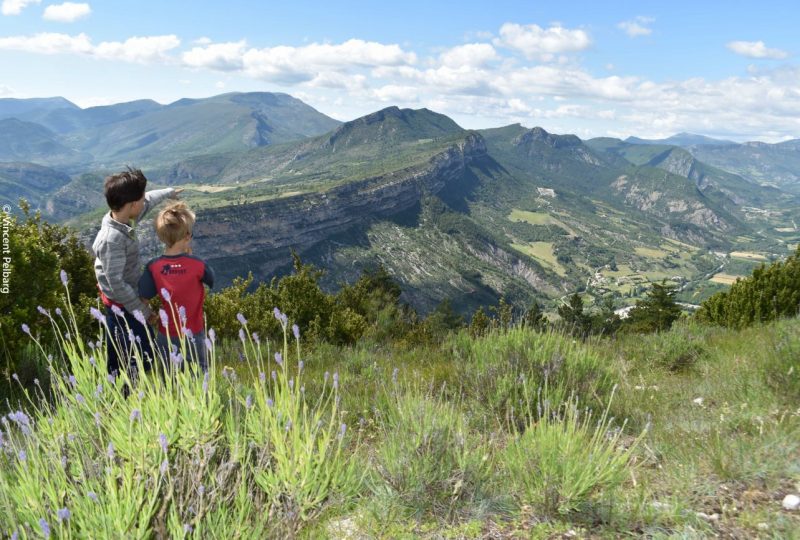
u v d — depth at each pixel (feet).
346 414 14.12
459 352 23.72
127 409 8.02
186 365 8.38
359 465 9.66
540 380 15.06
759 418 12.71
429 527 8.34
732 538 7.70
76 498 6.57
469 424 13.76
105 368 8.78
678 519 8.27
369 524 8.22
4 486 6.49
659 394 18.04
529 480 9.09
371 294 79.71
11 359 14.78
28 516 6.33
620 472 9.14
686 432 12.67
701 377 21.75
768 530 7.72
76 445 7.49
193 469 7.11
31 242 17.25
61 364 14.74
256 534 6.68
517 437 10.37
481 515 8.58
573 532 8.14
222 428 8.33
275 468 8.09
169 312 11.45
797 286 45.37
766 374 16.42
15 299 15.94
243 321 8.05
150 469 7.03
